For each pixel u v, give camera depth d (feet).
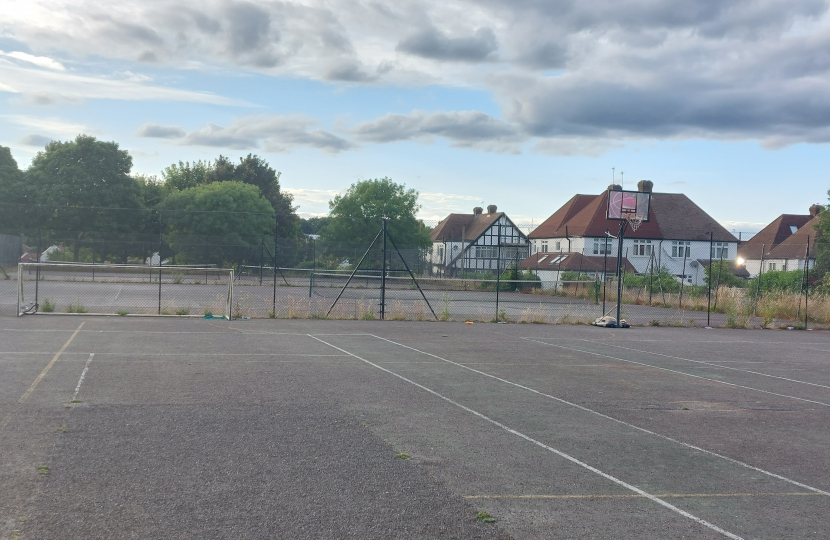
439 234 296.51
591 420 30.63
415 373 41.65
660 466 23.84
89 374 36.63
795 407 35.60
